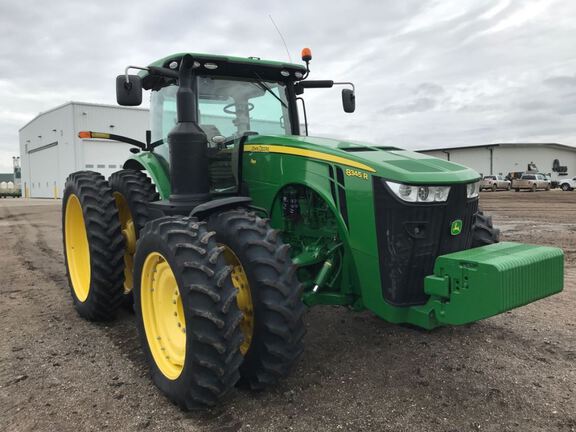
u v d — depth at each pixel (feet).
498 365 11.57
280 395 10.16
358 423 9.05
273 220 12.10
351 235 10.39
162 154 14.98
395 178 9.68
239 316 9.12
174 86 14.21
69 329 14.38
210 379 8.99
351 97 15.47
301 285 9.89
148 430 8.91
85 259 15.85
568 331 13.76
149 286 10.91
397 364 11.66
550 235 32.12
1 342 13.30
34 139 143.33
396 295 9.89
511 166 193.36
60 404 9.87
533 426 8.94
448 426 8.94
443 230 10.03
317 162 10.96
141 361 12.00
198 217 11.12
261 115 14.25
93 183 14.93
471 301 8.71
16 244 32.81
